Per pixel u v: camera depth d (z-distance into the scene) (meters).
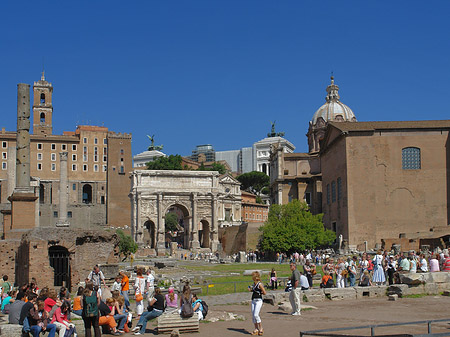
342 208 85.00
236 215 164.12
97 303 20.77
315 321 24.16
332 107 127.75
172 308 23.69
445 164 82.88
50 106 180.38
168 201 127.56
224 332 21.83
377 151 83.12
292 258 66.69
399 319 24.33
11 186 107.50
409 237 77.25
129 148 181.50
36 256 33.69
